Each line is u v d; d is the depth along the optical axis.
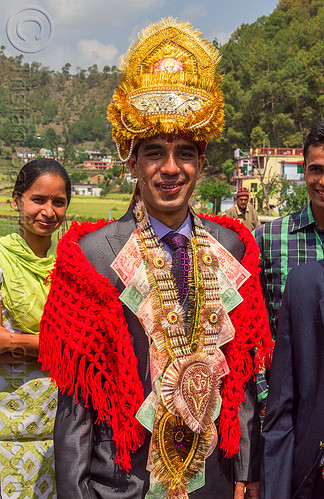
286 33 95.81
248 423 1.97
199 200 53.16
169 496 1.72
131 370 1.72
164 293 1.76
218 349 1.82
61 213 2.42
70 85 150.75
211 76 1.85
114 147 1.96
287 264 2.62
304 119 73.62
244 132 75.62
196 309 1.81
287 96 73.50
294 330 1.84
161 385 1.70
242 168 58.12
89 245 1.83
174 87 1.75
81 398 1.77
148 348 1.77
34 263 2.33
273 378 1.89
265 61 83.19
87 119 134.12
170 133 1.74
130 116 1.75
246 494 2.04
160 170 1.76
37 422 2.39
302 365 1.81
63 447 1.74
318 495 1.79
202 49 1.88
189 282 1.83
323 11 94.38
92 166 108.69
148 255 1.79
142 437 1.74
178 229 1.87
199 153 1.87
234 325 1.90
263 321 1.98
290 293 1.86
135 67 1.84
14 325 2.35
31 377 2.36
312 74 74.81
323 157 2.37
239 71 83.75
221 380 1.88
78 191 82.25
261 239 2.70
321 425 1.75
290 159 51.84
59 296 1.79
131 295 1.75
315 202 2.46
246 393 1.99
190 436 1.76
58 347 1.75
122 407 1.71
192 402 1.72
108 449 1.78
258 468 1.96
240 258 2.01
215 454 1.85
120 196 80.19
